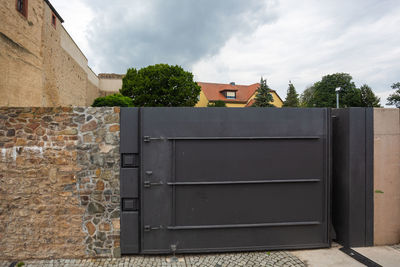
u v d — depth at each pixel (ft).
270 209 12.02
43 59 33.60
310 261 10.99
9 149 10.96
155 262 10.93
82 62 58.08
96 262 10.86
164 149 11.46
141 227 11.37
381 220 12.41
